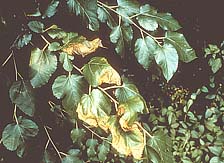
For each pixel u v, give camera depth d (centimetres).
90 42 151
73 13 156
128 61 229
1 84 171
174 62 151
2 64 167
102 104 143
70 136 223
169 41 153
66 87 150
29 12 168
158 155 145
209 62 414
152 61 153
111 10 159
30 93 162
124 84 149
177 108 443
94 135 268
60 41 156
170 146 148
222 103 420
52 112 197
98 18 159
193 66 482
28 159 190
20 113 178
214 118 401
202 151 394
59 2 164
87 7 155
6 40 169
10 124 168
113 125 139
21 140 167
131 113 138
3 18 169
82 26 170
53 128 207
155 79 450
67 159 196
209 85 443
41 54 151
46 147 192
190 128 406
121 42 156
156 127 396
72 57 150
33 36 161
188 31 530
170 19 156
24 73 168
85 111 143
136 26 156
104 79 144
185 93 472
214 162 367
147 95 464
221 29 524
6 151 187
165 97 467
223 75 437
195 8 527
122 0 158
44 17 163
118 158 359
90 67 144
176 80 480
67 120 216
